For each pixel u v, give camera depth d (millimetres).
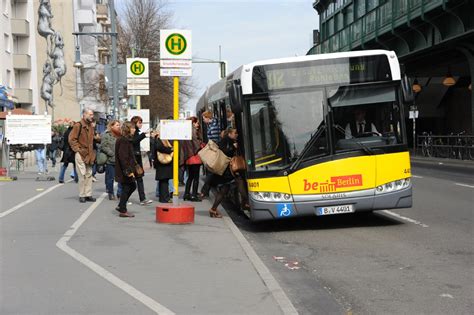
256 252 8695
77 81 57250
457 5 23422
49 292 6004
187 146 13711
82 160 13086
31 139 19312
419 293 6285
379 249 8594
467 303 5891
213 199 14391
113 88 21969
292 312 5438
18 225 10078
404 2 27250
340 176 9969
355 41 34656
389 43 32031
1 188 16453
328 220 11422
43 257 7602
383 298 6145
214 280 6547
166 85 48875
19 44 48188
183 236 9141
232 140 11438
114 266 7156
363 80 10211
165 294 5988
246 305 5648
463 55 31531
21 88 47188
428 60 33312
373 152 10031
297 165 9953
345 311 5738
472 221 10789
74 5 61125
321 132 10062
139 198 13188
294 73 10141
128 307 5531
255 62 10164
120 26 47375
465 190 15906
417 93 43344
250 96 10133
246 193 11070
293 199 9945
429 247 8617
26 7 48000
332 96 10141
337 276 7125
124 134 10883
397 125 10203
